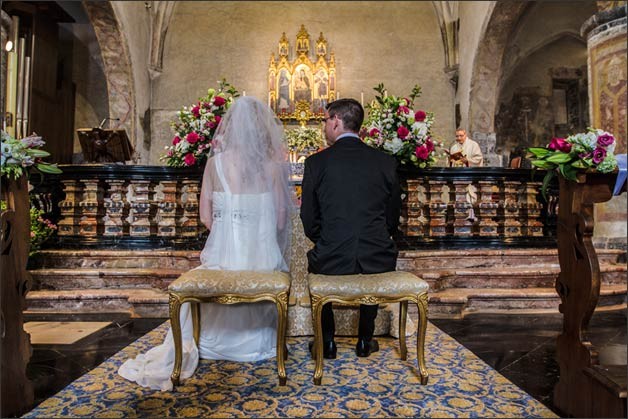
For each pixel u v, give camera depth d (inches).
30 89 373.4
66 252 199.8
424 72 482.6
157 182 221.3
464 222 219.0
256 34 486.6
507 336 145.3
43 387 100.9
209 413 86.7
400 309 119.1
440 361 117.5
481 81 426.6
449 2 472.1
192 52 481.7
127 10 412.2
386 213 112.2
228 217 112.3
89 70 469.4
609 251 226.1
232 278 100.7
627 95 230.5
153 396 94.5
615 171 86.3
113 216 213.5
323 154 109.9
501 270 199.6
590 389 83.4
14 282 89.4
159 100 473.7
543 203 232.4
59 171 100.5
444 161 448.5
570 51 527.8
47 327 155.6
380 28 488.1
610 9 237.9
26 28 382.0
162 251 204.4
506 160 526.0
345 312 139.5
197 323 116.2
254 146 112.3
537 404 91.8
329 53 483.5
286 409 88.3
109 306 180.1
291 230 139.6
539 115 535.8
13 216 89.8
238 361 116.2
